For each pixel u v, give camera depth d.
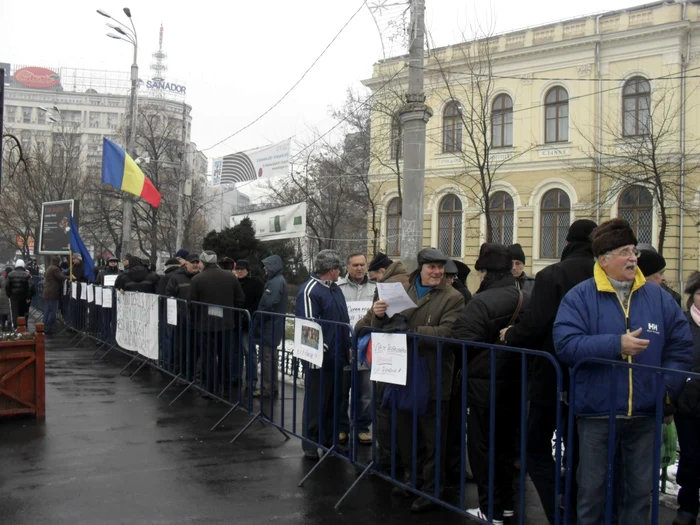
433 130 25.59
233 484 4.80
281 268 7.55
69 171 28.91
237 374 7.55
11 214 29.02
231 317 6.92
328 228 27.14
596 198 21.92
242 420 6.73
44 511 4.18
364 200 27.31
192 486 4.74
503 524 4.11
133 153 19.25
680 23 20.58
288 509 4.34
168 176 33.91
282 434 6.23
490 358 3.89
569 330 3.21
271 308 7.50
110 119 94.94
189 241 31.27
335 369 5.13
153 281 10.73
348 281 6.76
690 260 20.59
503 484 4.09
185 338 8.16
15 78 93.50
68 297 14.88
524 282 6.30
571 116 22.95
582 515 3.25
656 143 19.17
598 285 3.23
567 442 3.31
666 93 20.58
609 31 22.12
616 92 22.05
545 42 23.20
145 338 8.84
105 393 7.95
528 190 23.78
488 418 4.04
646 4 21.62
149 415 6.86
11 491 4.54
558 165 23.12
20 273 14.92
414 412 4.29
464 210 25.14
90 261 13.85
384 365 4.48
